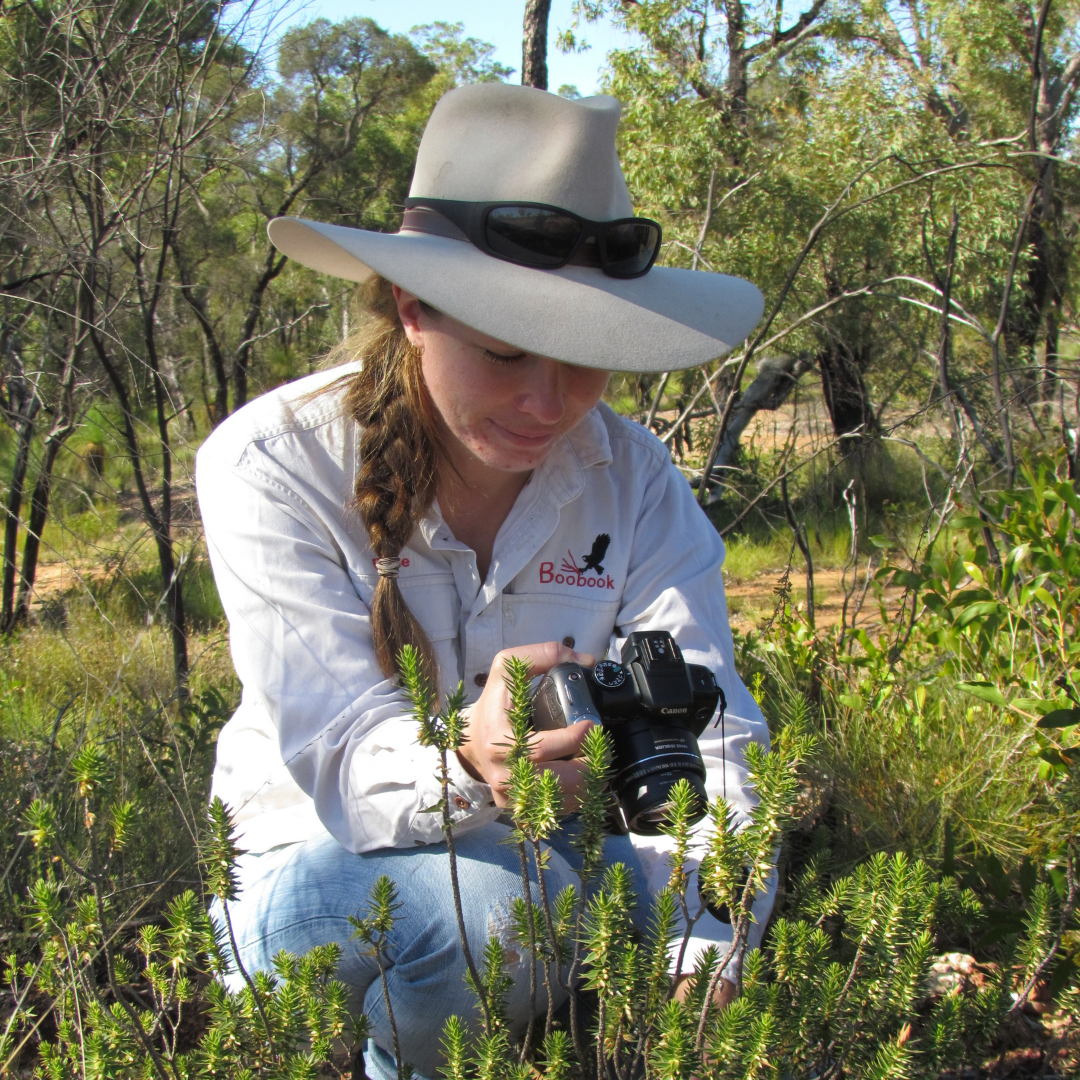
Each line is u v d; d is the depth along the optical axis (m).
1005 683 2.67
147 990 1.86
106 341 4.55
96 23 4.46
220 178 5.90
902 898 1.25
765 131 10.23
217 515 1.64
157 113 4.58
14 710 3.77
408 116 16.95
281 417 1.67
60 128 4.31
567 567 1.78
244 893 1.64
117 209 4.47
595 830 1.16
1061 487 2.60
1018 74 10.62
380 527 1.58
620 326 1.40
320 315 10.70
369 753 1.48
